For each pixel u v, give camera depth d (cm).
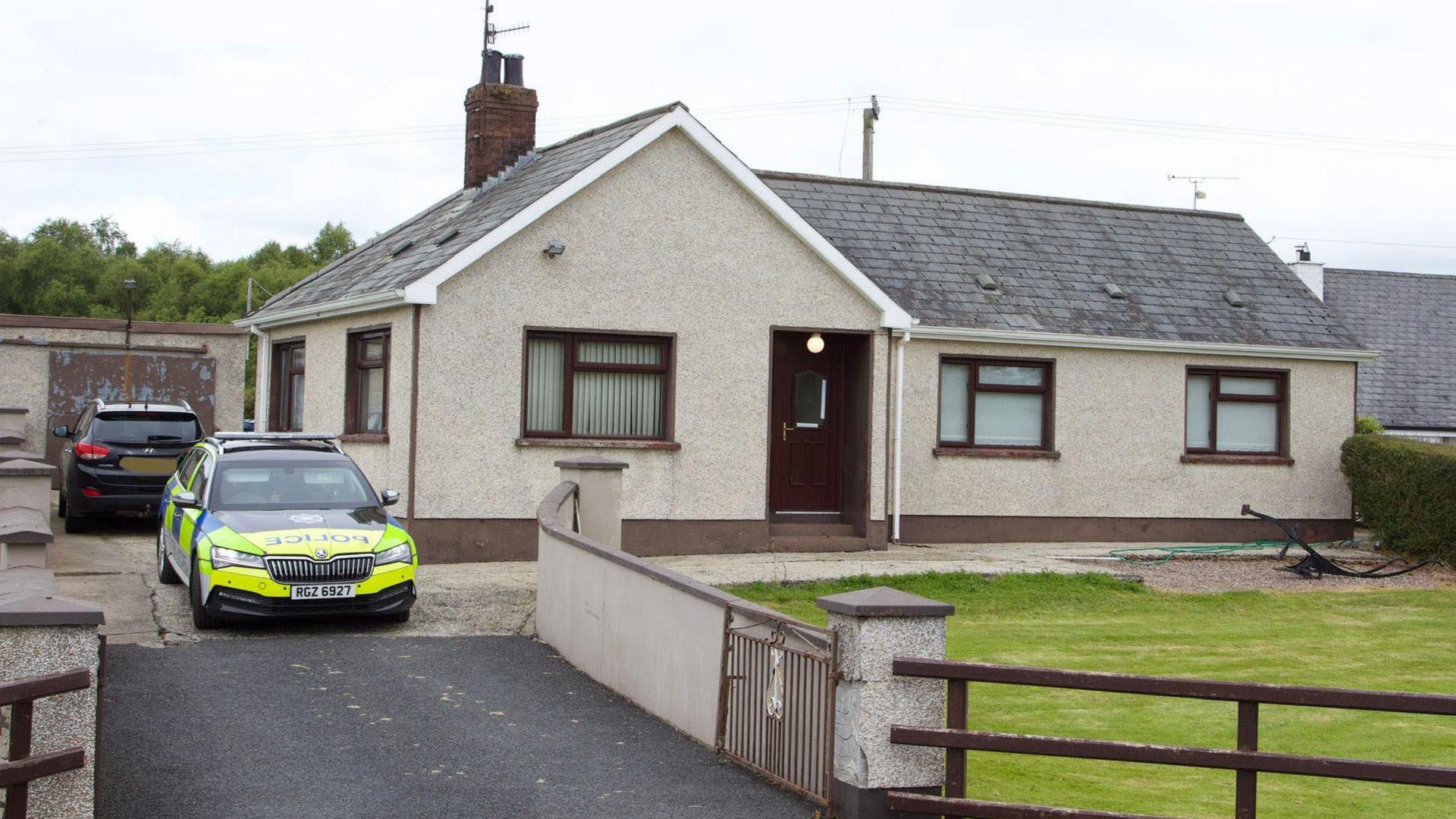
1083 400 2142
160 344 2644
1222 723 1070
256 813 740
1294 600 1697
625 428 1803
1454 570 1956
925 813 695
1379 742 1037
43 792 590
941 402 2081
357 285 1909
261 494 1328
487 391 1702
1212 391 2239
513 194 1875
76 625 599
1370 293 3434
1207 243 2488
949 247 2241
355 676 1074
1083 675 682
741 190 1836
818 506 1959
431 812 749
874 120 3675
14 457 1520
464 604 1399
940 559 1812
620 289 1770
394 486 1695
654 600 989
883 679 716
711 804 770
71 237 10100
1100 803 853
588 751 881
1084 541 2136
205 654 1134
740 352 1834
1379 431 2695
